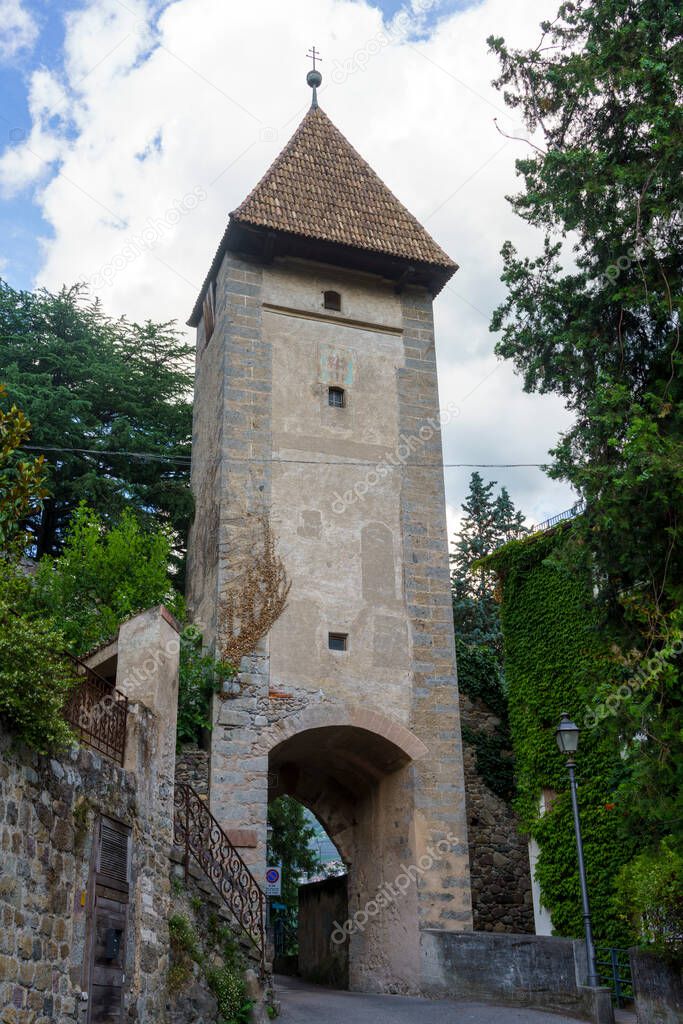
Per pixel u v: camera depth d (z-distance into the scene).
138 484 25.16
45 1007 7.90
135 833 10.31
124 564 20.09
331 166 23.84
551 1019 13.88
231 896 13.42
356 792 21.45
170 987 10.85
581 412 12.70
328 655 18.97
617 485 10.84
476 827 22.00
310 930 24.89
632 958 12.66
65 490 24.80
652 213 11.91
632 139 12.62
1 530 9.16
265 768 17.73
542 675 21.44
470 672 23.58
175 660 12.16
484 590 40.78
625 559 11.33
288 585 19.16
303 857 34.72
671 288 12.00
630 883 13.31
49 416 24.50
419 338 22.39
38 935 7.91
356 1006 15.58
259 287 21.41
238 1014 12.06
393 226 22.95
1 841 7.41
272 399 20.55
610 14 12.73
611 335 12.59
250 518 19.45
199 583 20.55
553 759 20.75
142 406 28.02
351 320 21.91
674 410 11.46
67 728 8.24
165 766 11.52
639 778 10.62
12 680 7.57
